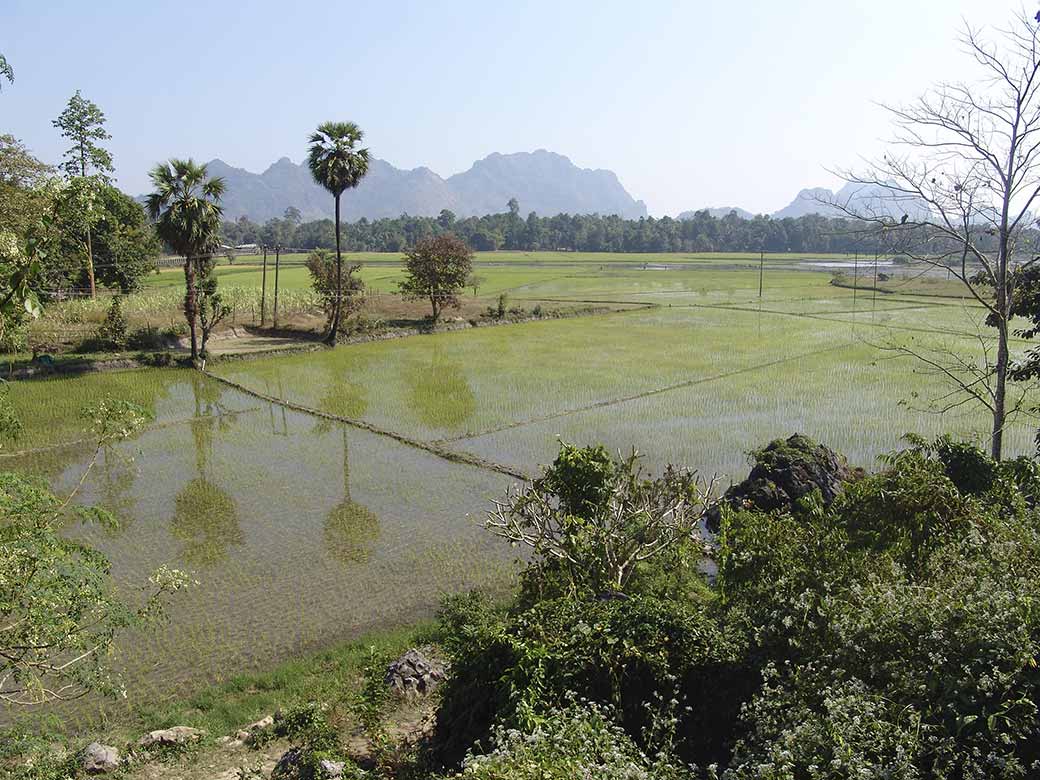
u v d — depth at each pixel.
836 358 35.47
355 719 9.32
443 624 11.27
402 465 20.62
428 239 47.22
